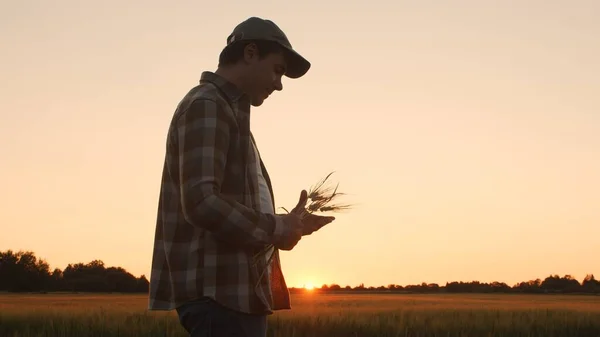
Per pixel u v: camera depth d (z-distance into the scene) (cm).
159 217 259
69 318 1681
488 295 7856
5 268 8069
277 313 1880
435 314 2073
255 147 278
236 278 243
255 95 264
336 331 1631
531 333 1744
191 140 239
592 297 6756
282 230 248
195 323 244
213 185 235
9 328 1683
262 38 260
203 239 244
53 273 8194
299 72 275
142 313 1816
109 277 8006
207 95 248
